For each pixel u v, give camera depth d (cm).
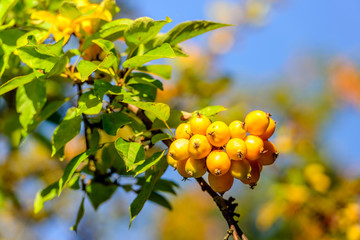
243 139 90
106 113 97
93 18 101
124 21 100
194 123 90
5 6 101
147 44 100
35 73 94
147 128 99
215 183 91
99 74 100
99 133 104
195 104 140
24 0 106
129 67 97
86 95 96
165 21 96
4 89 94
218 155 89
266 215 153
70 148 141
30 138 140
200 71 149
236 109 140
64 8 98
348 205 143
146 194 94
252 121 90
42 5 107
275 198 154
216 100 147
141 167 91
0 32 99
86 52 101
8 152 152
